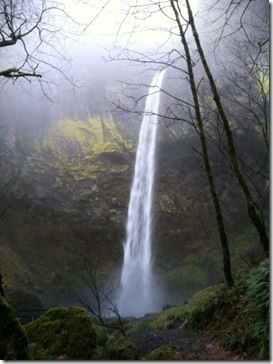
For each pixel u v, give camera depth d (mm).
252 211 8062
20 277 23047
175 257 30359
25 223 28344
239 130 20750
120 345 6887
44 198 29438
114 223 31094
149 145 32281
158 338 8078
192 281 27750
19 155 29391
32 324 7477
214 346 6578
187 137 30141
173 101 30531
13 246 26422
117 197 31625
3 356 4352
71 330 6867
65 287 26688
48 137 31016
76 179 30828
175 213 31312
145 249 31203
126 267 30297
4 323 4523
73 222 30109
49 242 28641
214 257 28109
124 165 32281
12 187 28500
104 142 32375
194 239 30312
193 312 8898
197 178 30781
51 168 30297
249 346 5664
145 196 32219
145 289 29781
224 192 29406
